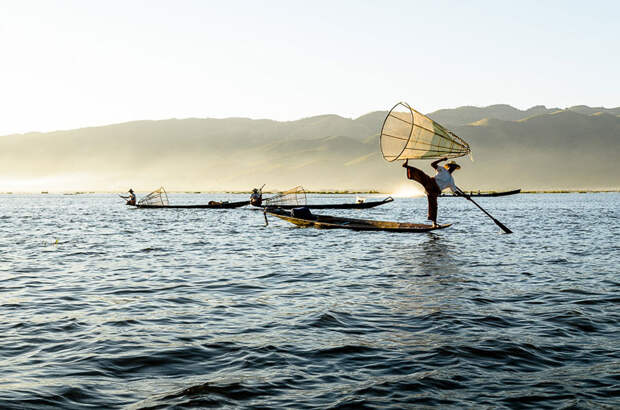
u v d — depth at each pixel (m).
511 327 8.43
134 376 6.39
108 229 29.95
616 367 6.60
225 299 10.77
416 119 18.98
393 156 20.03
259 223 34.41
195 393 5.84
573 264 15.22
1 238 24.44
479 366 6.67
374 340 7.79
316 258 16.91
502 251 18.31
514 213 48.03
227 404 5.58
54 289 11.88
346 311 9.59
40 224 34.81
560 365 6.70
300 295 11.11
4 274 13.98
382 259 16.45
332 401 5.66
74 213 51.50
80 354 7.21
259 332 8.28
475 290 11.44
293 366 6.72
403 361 6.88
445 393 5.86
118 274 13.96
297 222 29.16
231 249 19.70
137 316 9.37
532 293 11.09
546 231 26.67
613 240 21.98
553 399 5.68
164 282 12.73
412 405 5.56
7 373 6.46
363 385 6.09
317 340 7.82
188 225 32.94
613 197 126.94
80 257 17.53
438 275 13.41
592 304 10.04
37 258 17.30
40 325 8.76
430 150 19.52
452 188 21.67
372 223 26.53
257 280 12.98
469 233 25.44
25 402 5.56
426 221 37.59
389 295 10.98
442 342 7.62
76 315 9.46
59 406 5.50
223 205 54.44
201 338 7.96
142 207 59.31
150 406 5.52
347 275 13.56
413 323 8.72
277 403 5.61
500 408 5.49
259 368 6.65
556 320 8.86
